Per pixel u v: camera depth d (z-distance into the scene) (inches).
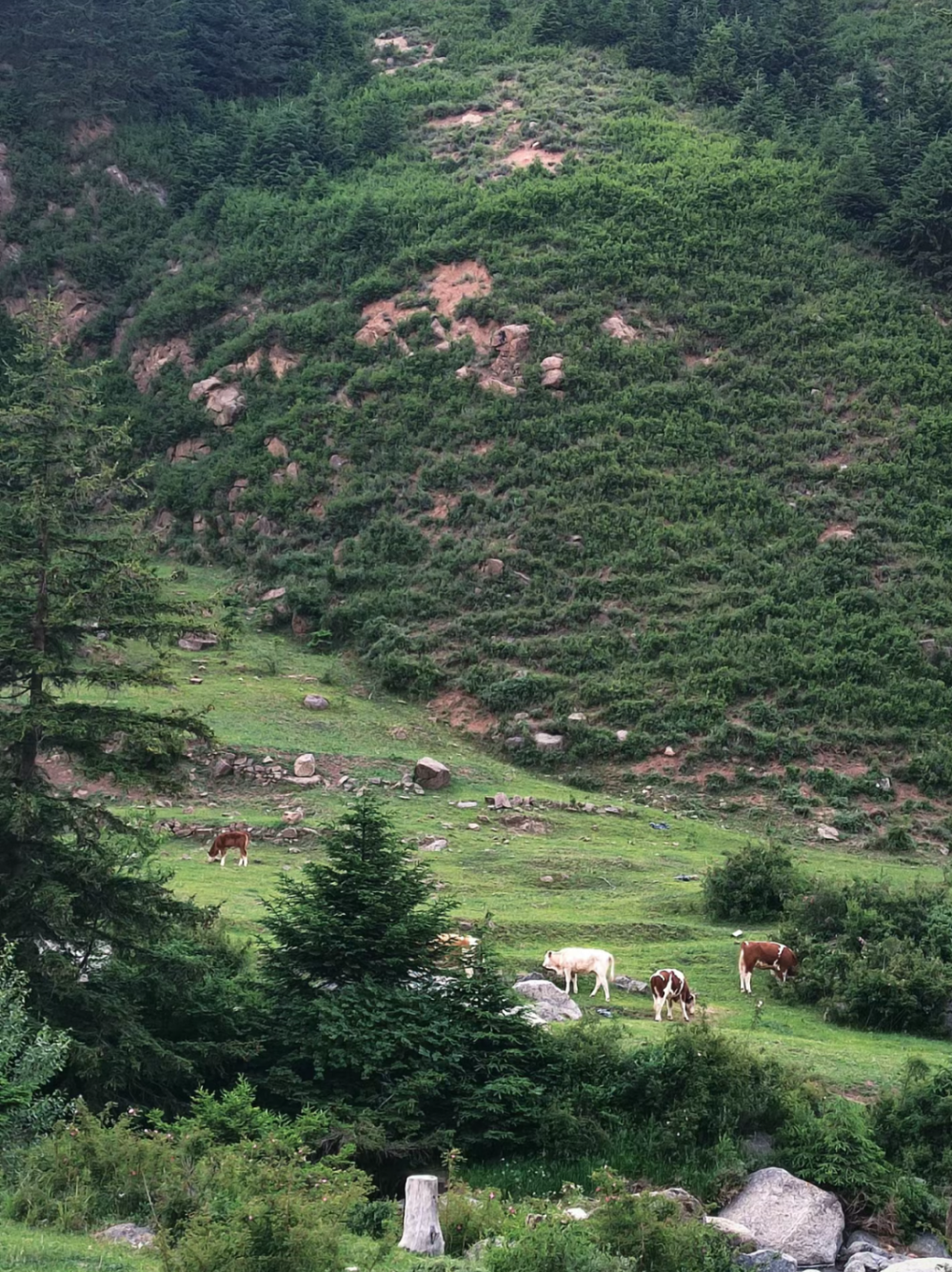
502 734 2203.5
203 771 1772.9
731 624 2373.3
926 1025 1102.4
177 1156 642.2
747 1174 770.8
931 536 2534.5
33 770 821.2
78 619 820.0
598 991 1106.1
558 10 4566.9
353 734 2062.0
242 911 1236.5
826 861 1806.1
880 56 4451.3
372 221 3385.8
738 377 2883.9
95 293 3565.5
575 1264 548.1
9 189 3764.8
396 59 4606.3
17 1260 503.2
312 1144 738.8
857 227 3299.7
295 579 2652.6
